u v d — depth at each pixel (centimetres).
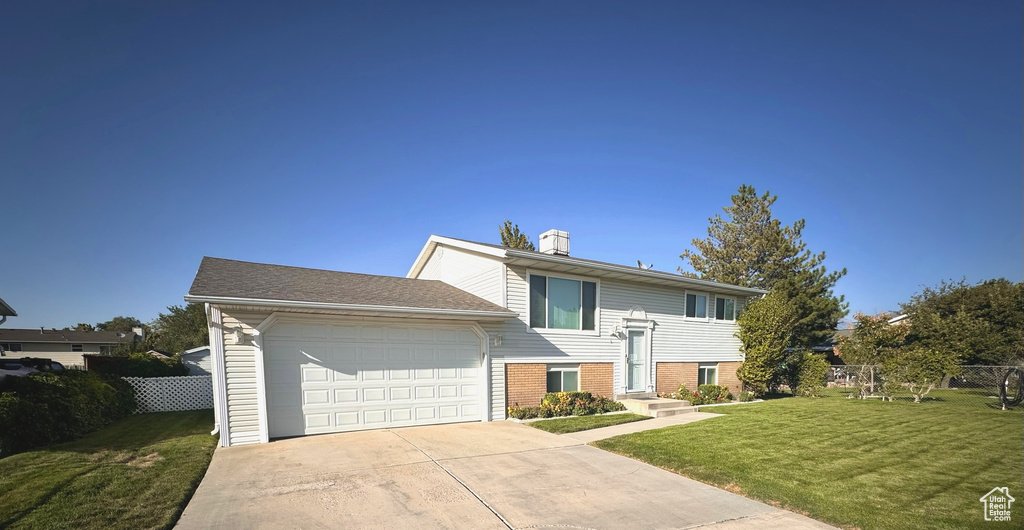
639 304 1594
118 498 568
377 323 1060
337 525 499
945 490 634
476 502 577
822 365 1983
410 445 880
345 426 1007
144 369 1552
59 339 4366
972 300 2705
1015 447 900
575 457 813
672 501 593
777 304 1867
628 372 1546
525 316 1301
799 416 1307
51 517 505
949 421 1215
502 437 970
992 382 2114
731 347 1927
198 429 1054
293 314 962
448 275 1577
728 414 1356
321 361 988
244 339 901
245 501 568
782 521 530
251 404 898
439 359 1141
